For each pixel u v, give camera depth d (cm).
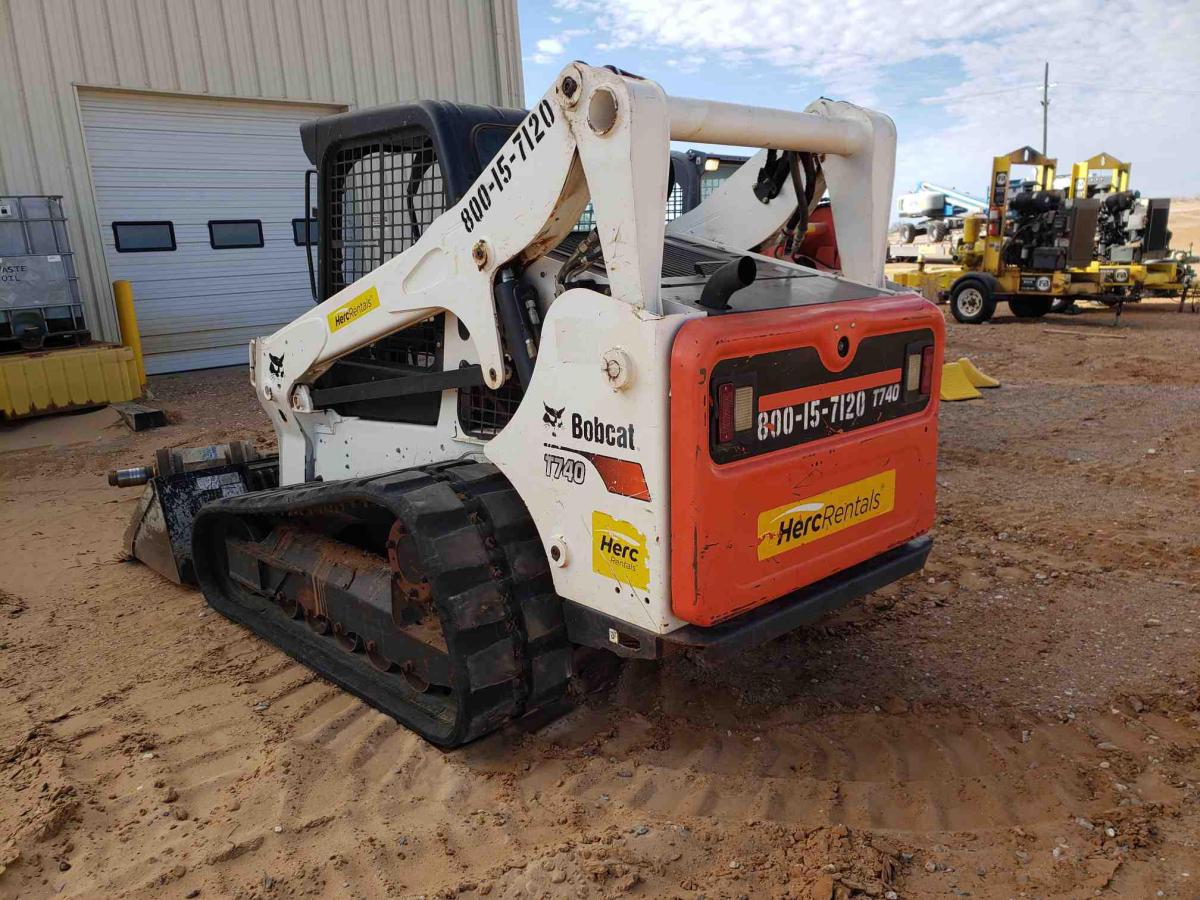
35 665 372
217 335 1192
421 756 292
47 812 263
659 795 269
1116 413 796
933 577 443
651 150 226
